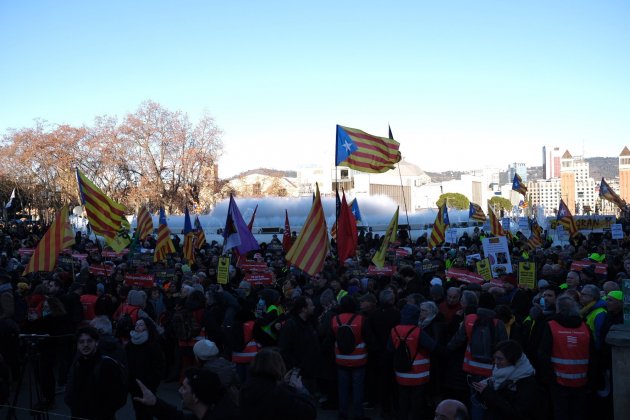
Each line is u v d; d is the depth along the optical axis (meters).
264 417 5.18
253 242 14.61
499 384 6.48
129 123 72.00
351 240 13.65
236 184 109.12
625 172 177.25
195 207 77.44
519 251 23.38
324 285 12.50
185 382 5.25
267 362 5.38
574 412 7.91
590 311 8.95
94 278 15.27
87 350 6.51
